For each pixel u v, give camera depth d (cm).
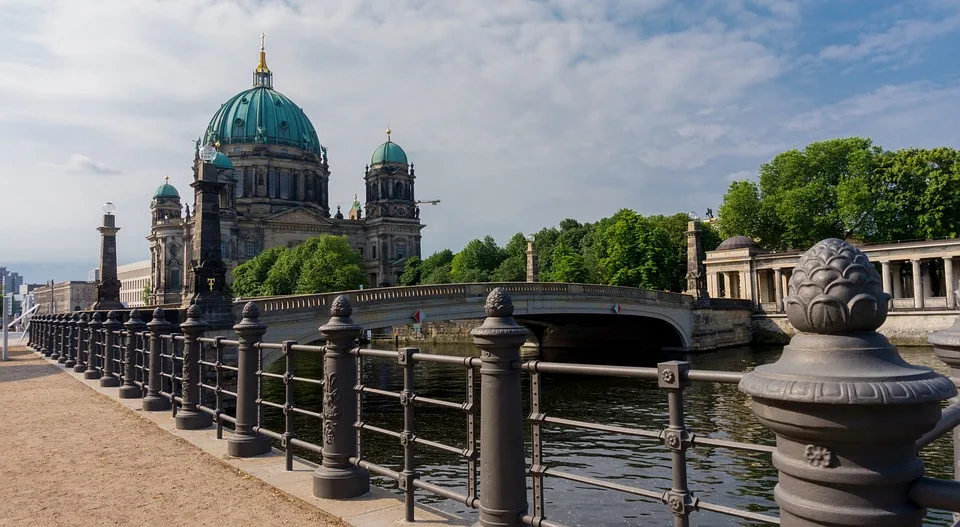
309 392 4200
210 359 3384
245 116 15550
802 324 304
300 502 803
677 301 6975
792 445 297
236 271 13300
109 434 1295
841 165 8600
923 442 347
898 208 7856
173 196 15525
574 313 5506
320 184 16338
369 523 709
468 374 639
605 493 1880
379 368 5584
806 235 8588
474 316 4544
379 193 16162
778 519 392
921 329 7138
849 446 277
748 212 9269
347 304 828
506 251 12775
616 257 8612
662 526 1631
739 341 8206
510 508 568
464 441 2566
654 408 3306
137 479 946
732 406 3284
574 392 3862
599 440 2578
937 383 276
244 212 14600
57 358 3378
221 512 779
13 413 1573
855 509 277
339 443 820
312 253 12031
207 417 1364
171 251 13850
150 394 1614
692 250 7862
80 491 890
